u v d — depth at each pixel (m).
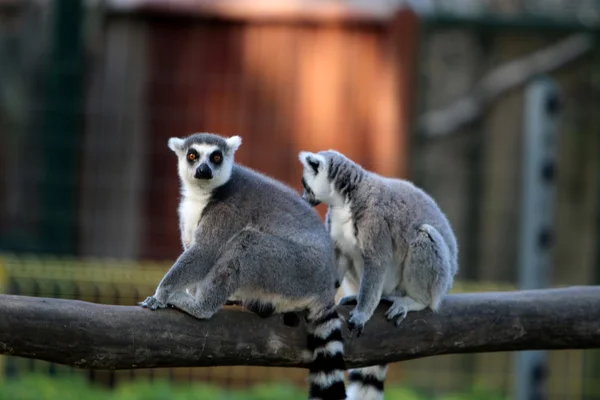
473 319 7.33
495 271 17.58
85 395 12.27
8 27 15.41
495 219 17.95
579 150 17.55
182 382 13.55
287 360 6.95
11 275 12.59
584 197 17.30
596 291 7.52
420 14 14.82
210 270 7.21
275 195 7.54
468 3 20.25
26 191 14.60
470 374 14.67
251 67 14.28
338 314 7.21
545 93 11.44
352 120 14.23
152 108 14.32
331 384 6.83
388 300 7.52
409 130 14.44
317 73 14.27
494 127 19.22
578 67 18.73
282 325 6.96
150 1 14.16
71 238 14.25
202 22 14.30
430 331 7.29
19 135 14.84
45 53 15.15
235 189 7.54
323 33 14.27
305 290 7.11
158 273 12.91
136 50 14.34
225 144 7.86
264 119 14.27
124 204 14.27
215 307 6.88
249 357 6.88
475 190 18.38
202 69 14.33
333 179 7.91
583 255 17.08
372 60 14.27
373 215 7.75
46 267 12.78
